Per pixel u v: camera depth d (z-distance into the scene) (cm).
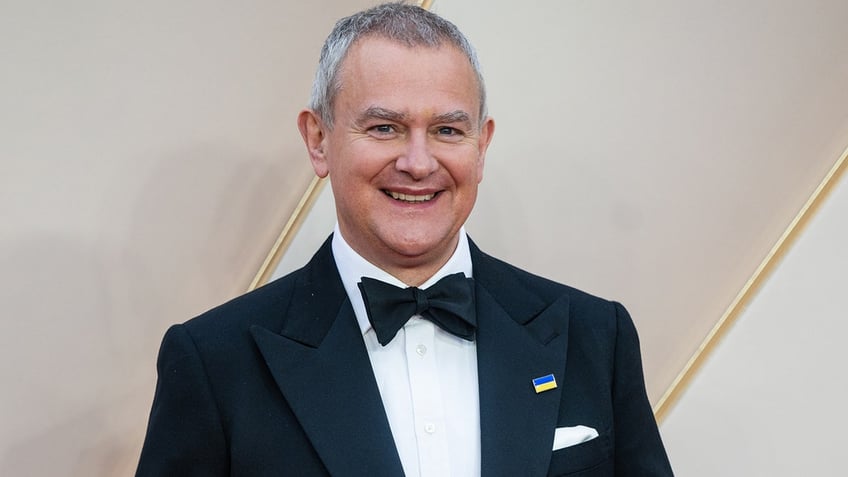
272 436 154
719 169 222
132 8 190
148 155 194
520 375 161
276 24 200
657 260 223
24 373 190
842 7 221
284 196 206
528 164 215
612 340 173
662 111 218
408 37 154
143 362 199
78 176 190
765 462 227
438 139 156
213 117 198
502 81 211
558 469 159
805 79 222
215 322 163
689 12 216
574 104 215
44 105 186
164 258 198
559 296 177
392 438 152
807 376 226
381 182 156
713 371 227
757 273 225
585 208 219
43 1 184
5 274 187
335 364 158
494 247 216
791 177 224
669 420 228
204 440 155
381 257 163
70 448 195
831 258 225
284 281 172
